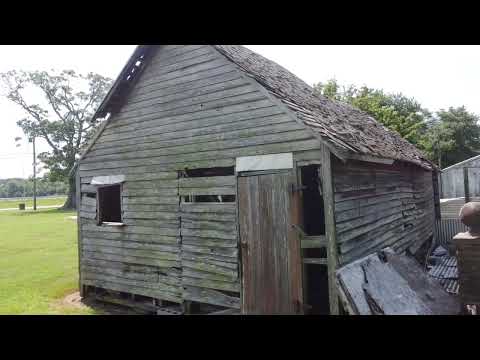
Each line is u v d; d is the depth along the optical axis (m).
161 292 9.07
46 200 80.81
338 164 7.00
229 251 7.89
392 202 10.16
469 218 7.03
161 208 9.12
